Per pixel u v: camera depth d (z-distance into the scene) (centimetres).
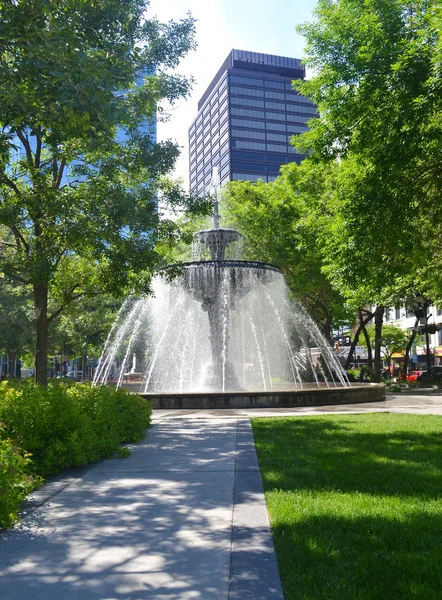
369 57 1191
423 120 1090
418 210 1229
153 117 1634
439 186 1219
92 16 984
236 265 1822
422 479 664
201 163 14950
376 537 454
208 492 625
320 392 1688
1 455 534
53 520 527
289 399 1627
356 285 1288
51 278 1388
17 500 532
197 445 963
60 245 1356
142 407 1105
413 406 1669
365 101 1211
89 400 941
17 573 393
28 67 788
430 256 1388
